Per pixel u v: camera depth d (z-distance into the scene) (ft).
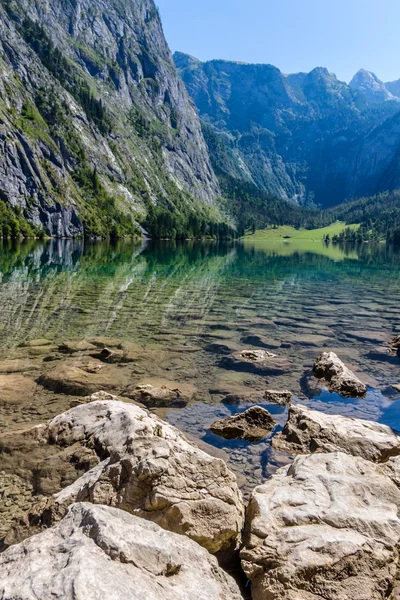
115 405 31.50
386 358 58.75
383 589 17.35
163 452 22.97
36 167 503.61
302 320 81.66
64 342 60.39
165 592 14.25
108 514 17.52
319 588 17.17
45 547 15.61
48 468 26.00
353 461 25.96
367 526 19.89
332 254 354.13
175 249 377.91
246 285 133.18
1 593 13.17
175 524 19.92
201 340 64.90
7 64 616.39
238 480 28.55
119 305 90.38
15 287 107.76
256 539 19.47
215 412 39.96
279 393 43.88
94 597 12.69
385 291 124.77
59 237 491.72
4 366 49.42
